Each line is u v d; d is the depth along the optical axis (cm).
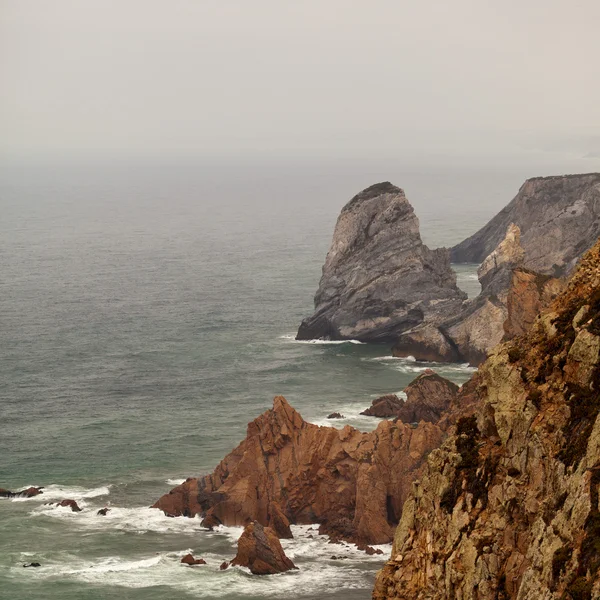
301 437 12062
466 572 4291
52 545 11150
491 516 4341
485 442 4619
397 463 11544
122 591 10069
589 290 4628
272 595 9969
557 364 4403
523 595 3931
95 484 13025
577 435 4103
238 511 11581
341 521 11444
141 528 11619
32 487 12794
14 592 10056
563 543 3869
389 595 4709
